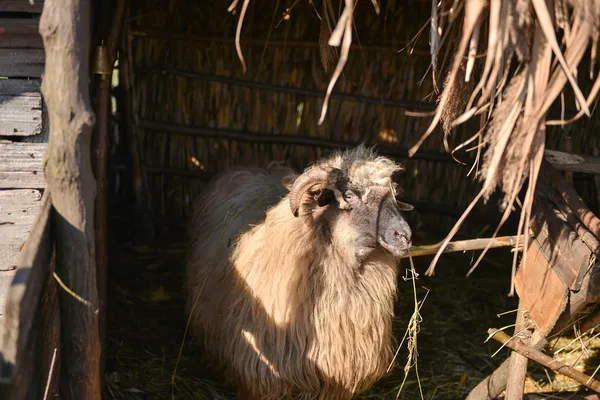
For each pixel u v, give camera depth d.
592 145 3.64
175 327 3.03
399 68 3.78
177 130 3.72
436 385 2.81
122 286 3.30
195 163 3.80
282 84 3.75
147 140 3.75
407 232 2.23
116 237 3.76
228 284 2.49
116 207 3.85
